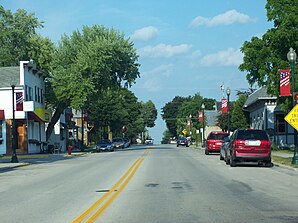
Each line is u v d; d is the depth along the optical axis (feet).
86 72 175.01
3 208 41.93
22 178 72.64
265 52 121.80
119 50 180.04
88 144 287.48
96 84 180.96
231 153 85.20
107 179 65.72
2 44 229.25
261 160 82.28
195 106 408.67
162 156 126.82
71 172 80.74
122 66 185.26
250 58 125.39
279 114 163.12
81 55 175.42
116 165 93.91
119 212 37.86
